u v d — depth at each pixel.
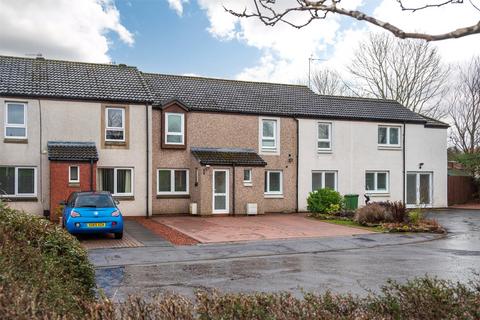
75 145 19.83
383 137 27.00
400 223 18.20
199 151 22.44
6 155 18.91
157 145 21.92
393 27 2.84
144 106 21.16
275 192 24.12
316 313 4.18
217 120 23.11
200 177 21.34
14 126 19.17
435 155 28.14
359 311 4.44
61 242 5.65
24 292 3.80
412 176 27.64
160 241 14.39
